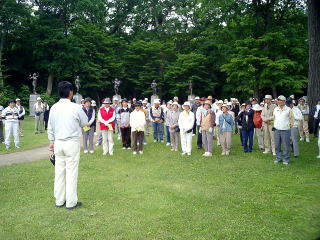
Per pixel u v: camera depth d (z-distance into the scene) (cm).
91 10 4059
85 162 973
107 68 4197
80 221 492
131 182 729
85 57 4025
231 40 2698
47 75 4119
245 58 2298
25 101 3544
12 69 3897
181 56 3847
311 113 1548
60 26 3794
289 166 891
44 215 520
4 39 3628
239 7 2341
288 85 2339
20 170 861
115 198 607
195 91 3997
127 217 507
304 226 224
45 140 1480
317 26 1536
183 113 1104
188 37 4200
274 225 467
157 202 580
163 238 429
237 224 475
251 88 2933
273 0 2302
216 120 1309
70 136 545
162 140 1454
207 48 3919
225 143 1099
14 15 3366
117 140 1493
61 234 445
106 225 475
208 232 448
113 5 4681
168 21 4319
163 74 4156
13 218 506
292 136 1034
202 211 532
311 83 1554
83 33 4012
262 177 768
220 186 690
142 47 4094
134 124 1118
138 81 4234
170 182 727
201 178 764
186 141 1104
